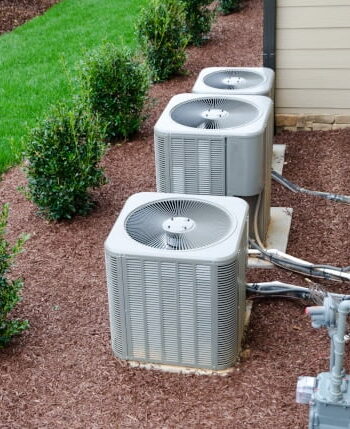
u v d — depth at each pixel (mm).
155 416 5242
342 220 7570
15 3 16531
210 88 7508
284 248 7109
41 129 7555
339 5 9008
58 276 6801
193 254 5227
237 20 15086
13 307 6043
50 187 7465
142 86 9523
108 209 7922
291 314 6137
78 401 5398
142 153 9258
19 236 7465
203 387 5445
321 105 9609
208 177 6566
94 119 8594
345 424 4629
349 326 5773
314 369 5543
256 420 5156
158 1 11578
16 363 5750
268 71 7938
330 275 6582
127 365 5668
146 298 5410
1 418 5285
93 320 6188
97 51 10359
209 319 5375
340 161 8891
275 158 9000
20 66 12500
